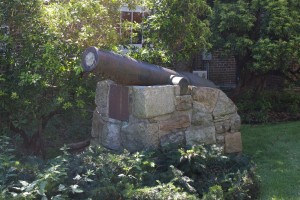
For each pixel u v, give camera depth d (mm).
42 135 6723
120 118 5523
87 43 6457
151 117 5254
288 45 9102
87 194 4059
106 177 4289
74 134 7488
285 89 12008
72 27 6461
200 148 5117
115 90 5605
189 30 7391
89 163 4586
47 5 6824
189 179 4566
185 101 5637
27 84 5930
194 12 7469
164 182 4508
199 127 5797
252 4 9531
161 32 7379
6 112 6281
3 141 5418
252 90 11047
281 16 9297
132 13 7879
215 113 5953
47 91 6379
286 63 9508
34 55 6184
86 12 6348
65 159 4723
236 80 12297
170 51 7457
